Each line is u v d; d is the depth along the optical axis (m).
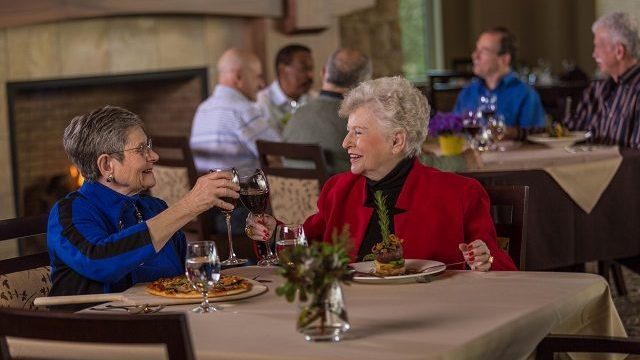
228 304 2.19
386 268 2.38
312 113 4.26
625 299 4.83
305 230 2.86
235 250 4.56
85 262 2.39
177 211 2.41
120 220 2.55
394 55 7.89
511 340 1.99
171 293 2.23
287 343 1.87
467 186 2.71
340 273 1.87
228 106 5.18
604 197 4.33
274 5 6.65
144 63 6.11
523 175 4.12
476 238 2.65
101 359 1.91
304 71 5.90
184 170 4.62
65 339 1.71
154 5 5.95
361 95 2.69
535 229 4.17
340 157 4.23
